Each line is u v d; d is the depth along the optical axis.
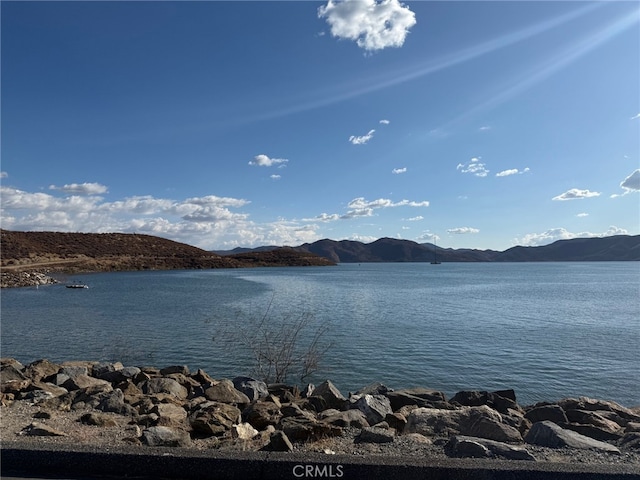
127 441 5.14
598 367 16.31
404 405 8.78
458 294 51.41
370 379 14.43
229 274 112.94
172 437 5.17
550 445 5.01
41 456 4.22
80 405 7.18
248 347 18.03
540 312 33.59
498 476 3.85
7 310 34.34
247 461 4.02
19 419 6.26
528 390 13.63
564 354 18.39
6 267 93.12
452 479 3.88
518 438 5.35
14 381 8.99
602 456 4.62
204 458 4.07
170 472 4.07
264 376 13.97
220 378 14.20
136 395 8.70
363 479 3.93
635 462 4.43
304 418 6.21
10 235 129.12
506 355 18.11
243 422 6.74
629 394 13.41
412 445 4.99
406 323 26.78
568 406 8.22
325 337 21.39
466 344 20.28
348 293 51.88
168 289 58.53
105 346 19.72
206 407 6.88
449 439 5.19
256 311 32.75
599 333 23.75
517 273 128.50
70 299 43.81
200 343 19.97
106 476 4.12
